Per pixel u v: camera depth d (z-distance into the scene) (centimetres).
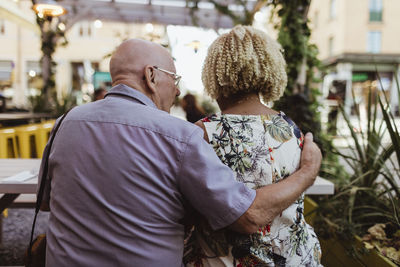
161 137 89
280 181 96
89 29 1878
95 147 89
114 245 86
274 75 103
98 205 87
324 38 2270
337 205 219
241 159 96
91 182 87
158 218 88
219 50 103
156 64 103
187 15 866
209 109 1012
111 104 95
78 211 88
